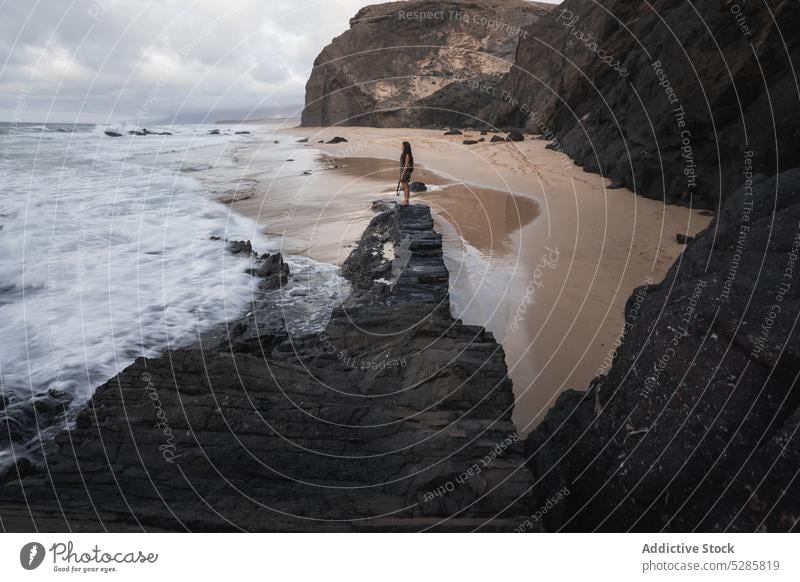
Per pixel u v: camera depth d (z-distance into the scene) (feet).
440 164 58.08
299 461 9.08
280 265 24.13
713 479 6.89
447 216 32.17
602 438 9.18
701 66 34.42
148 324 19.11
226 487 8.54
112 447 9.14
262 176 53.01
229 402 10.07
